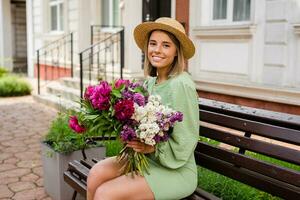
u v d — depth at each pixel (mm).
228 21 7371
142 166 2455
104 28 10852
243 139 2693
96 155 3824
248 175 2629
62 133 3783
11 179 4340
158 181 2434
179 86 2469
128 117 2242
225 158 2791
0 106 9297
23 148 5629
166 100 2525
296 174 2336
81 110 2434
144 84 2746
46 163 3869
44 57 13211
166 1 8922
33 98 10172
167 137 2326
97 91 2299
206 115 2998
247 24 6758
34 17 14180
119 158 2602
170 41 2596
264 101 6430
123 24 10078
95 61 10898
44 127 7043
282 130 2459
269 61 6531
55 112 8484
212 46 7516
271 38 6465
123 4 10000
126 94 2303
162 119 2266
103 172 2580
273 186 2467
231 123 2793
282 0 6242
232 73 7188
